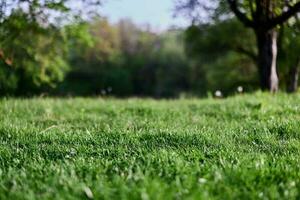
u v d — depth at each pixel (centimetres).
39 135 888
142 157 674
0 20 1454
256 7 1797
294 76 3819
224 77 4678
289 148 767
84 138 839
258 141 834
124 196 481
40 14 1552
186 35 4144
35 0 1427
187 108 1443
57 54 2466
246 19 1858
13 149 769
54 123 1109
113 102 1753
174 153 688
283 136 884
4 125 1006
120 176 572
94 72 7906
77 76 7756
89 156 711
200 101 1762
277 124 966
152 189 491
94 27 2595
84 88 7712
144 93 8625
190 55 4584
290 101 1451
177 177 531
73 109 1447
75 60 7638
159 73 8644
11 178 575
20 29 1642
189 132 866
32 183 547
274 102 1453
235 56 4550
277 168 602
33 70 2448
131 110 1402
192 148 746
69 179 549
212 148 757
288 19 1798
